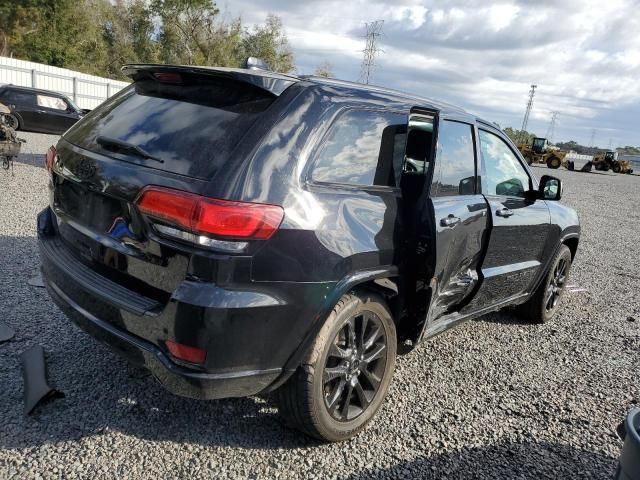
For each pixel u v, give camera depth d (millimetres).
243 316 2254
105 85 31375
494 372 3979
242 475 2527
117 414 2875
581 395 3756
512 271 4223
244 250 2240
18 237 5836
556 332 4996
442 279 3252
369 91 2998
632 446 1855
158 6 52750
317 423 2670
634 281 7344
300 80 2715
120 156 2545
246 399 3148
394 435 3014
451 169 3434
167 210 2234
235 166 2287
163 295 2338
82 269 2686
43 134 18469
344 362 2773
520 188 4375
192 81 2742
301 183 2447
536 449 3043
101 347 3543
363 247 2660
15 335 3562
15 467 2398
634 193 25219
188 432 2799
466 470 2777
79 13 43281
